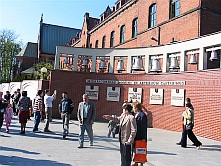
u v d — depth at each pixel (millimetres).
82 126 9984
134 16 27266
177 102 16000
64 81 20609
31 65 65000
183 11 19578
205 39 14320
